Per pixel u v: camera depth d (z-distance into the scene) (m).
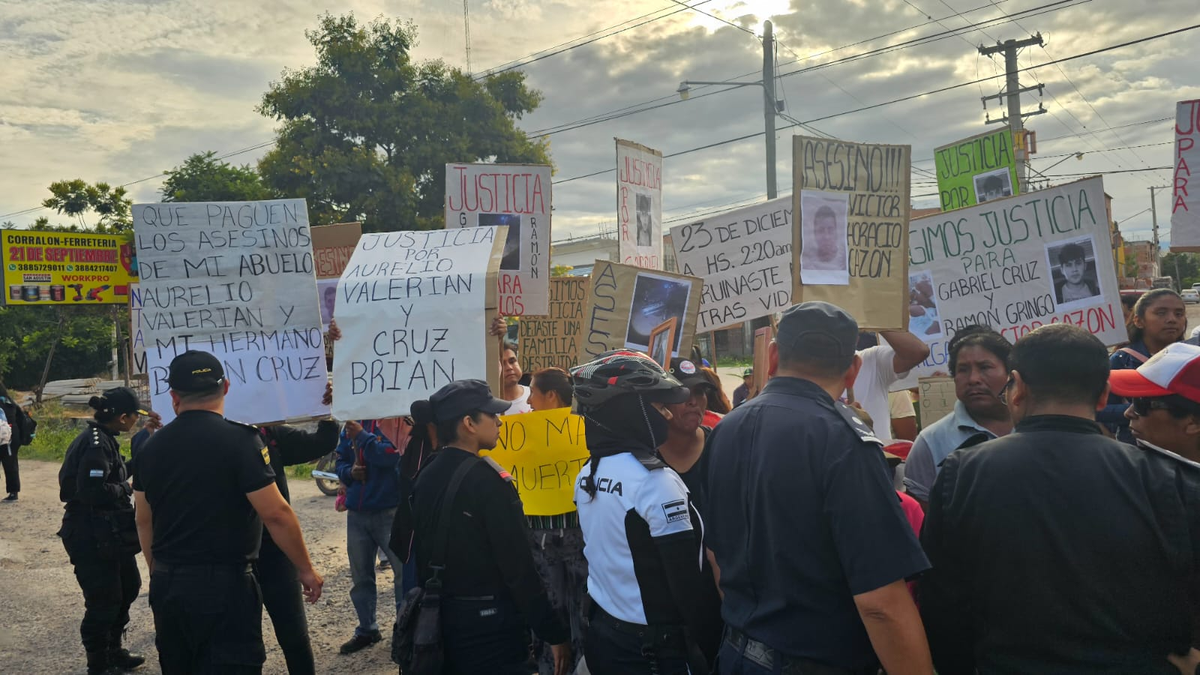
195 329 4.39
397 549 4.04
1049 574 1.92
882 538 1.96
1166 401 2.23
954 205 8.45
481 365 4.23
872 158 4.55
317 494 11.37
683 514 2.53
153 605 3.54
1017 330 5.21
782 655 2.08
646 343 5.08
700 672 2.55
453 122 22.36
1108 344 4.91
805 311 2.28
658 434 2.74
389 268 4.48
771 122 20.33
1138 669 1.85
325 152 20.84
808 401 2.19
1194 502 1.83
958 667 2.21
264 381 4.41
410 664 3.12
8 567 7.97
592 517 2.74
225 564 3.55
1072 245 5.01
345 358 4.33
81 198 25.25
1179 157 4.91
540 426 3.90
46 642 5.95
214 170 23.80
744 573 2.19
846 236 4.50
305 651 4.35
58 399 29.02
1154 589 1.85
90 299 22.81
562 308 6.84
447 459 3.27
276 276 4.47
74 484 5.19
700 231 6.09
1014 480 1.99
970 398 3.25
